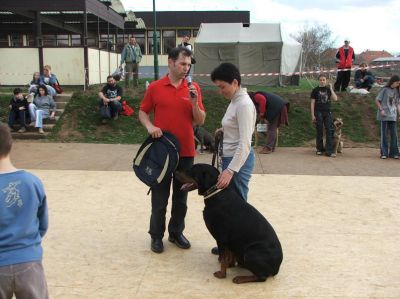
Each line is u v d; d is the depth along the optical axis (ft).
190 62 14.55
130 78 59.00
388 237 16.51
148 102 15.10
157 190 14.79
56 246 15.51
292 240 16.12
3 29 73.15
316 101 33.17
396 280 13.20
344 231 17.06
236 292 12.41
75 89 50.57
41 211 8.94
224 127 13.73
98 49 56.70
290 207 19.93
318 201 20.89
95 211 19.20
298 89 57.52
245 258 12.55
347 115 42.70
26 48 51.70
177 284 12.87
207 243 15.90
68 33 77.36
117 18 67.56
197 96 14.38
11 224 8.25
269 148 34.19
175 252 15.12
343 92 47.03
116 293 12.35
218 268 13.93
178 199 15.21
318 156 33.12
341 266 14.07
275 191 22.59
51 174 25.90
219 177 12.94
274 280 13.12
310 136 39.88
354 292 12.47
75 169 27.43
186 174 13.23
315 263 14.26
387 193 22.36
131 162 29.76
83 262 14.29
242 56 61.46
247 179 14.02
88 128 40.37
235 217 12.65
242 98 13.15
